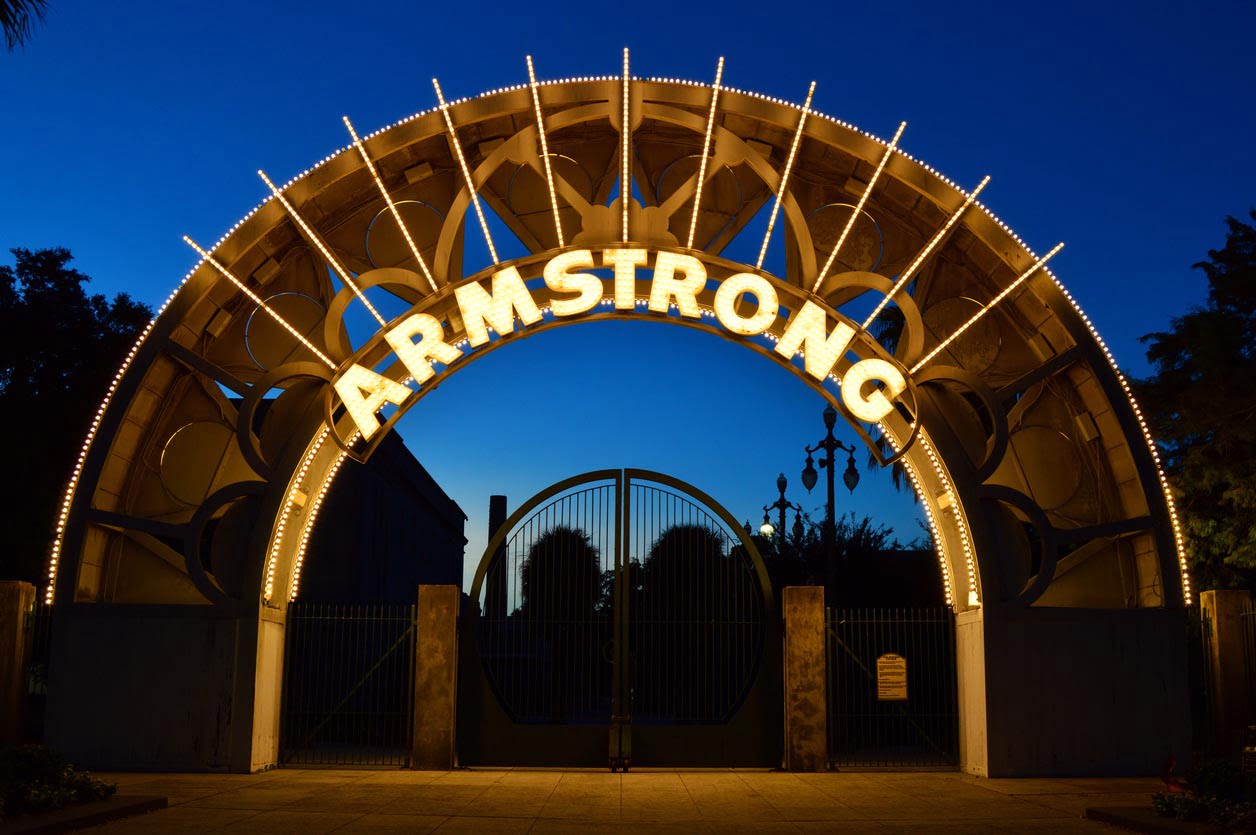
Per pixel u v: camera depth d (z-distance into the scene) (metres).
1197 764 14.60
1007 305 18.50
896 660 18.44
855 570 33.88
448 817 12.84
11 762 12.64
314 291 18.56
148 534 17.80
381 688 18.70
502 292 17.88
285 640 18.41
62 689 16.94
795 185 18.91
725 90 18.19
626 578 18.64
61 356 30.16
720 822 12.71
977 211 18.05
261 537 17.42
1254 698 17.31
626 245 18.03
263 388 17.58
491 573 18.95
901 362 18.00
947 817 13.12
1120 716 17.06
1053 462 18.12
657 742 18.27
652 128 18.75
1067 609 17.31
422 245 18.59
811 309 17.86
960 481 17.69
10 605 17.38
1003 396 17.69
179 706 17.00
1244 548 23.34
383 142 18.02
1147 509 17.48
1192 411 24.03
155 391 17.88
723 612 18.88
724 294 17.89
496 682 18.67
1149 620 17.28
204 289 17.70
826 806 14.03
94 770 16.81
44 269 30.66
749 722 18.34
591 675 18.69
